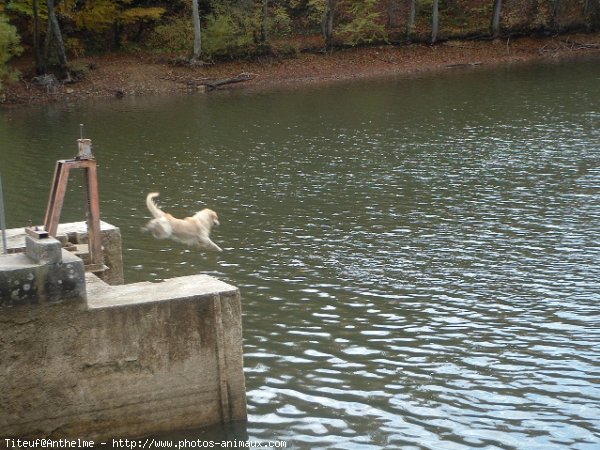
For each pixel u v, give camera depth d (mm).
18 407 9016
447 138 30047
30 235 9320
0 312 8773
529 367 11711
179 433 9641
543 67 50531
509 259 16469
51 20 44781
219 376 9695
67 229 12242
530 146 28094
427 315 13656
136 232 18734
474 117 34344
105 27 50188
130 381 9375
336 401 10688
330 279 15445
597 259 16344
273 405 10539
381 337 12773
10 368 8914
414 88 43969
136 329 9289
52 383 9094
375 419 10227
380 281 15305
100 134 32125
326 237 18219
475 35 58188
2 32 40719
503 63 53656
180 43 51812
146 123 34781
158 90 46156
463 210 20297
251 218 19922
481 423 10156
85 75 46344
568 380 11305
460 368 11688
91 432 9336
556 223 18953
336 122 34219
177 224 11125
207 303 9523
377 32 57094
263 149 28828
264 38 53250
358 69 52375
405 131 31703
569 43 58312
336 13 59000
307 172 25062
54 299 8945
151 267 16203
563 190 22000
